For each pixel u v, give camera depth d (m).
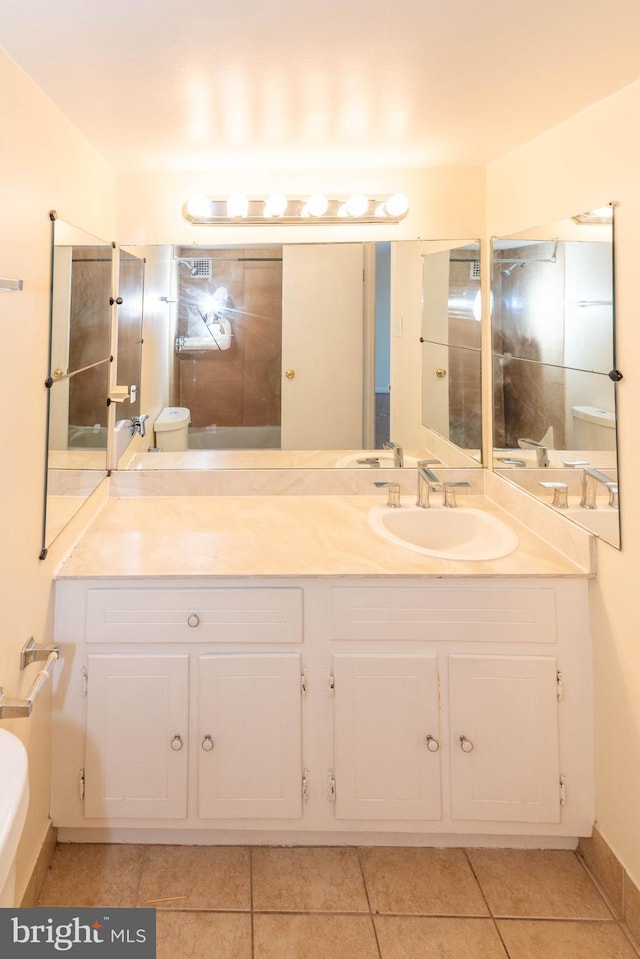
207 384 2.24
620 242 1.39
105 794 1.57
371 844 1.65
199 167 2.07
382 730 1.58
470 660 1.57
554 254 1.70
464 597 1.57
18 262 1.28
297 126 1.70
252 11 1.12
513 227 1.96
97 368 1.95
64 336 1.59
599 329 1.48
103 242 1.97
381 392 2.24
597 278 1.48
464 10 1.13
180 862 1.58
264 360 2.24
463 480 2.26
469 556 1.67
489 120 1.65
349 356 2.25
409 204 2.15
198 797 1.58
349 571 1.57
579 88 1.44
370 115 1.62
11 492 1.27
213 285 2.20
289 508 2.12
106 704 1.56
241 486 2.24
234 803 1.58
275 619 1.57
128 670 1.56
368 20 1.15
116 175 2.12
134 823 1.59
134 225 2.15
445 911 1.45
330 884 1.52
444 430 2.26
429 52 1.29
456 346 2.23
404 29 1.19
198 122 1.66
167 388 2.23
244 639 1.57
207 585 1.56
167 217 2.15
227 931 1.39
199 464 2.25
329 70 1.36
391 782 1.58
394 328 2.23
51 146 1.49
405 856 1.61
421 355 2.24
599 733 1.54
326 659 1.58
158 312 2.20
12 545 1.28
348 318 2.23
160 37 1.20
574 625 1.57
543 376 1.78
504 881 1.54
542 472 1.81
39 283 1.40
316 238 2.19
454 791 1.58
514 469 2.01
